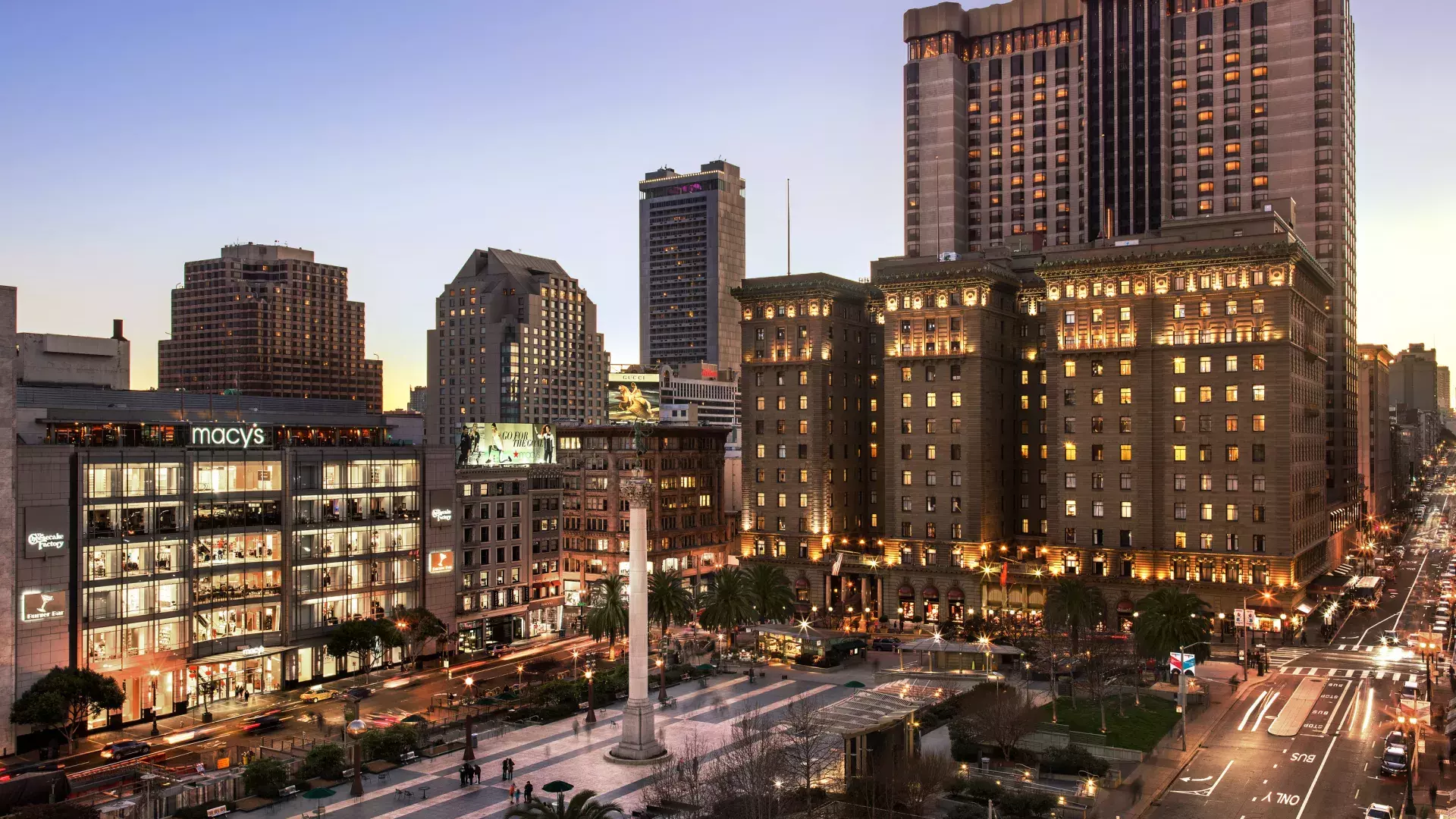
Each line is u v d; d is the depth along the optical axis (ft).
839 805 266.16
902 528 597.93
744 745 281.54
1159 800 284.61
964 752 316.81
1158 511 535.19
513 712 383.04
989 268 587.27
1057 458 558.97
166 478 416.87
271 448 456.45
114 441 435.94
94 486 392.88
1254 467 513.04
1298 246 507.30
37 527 369.50
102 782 308.81
